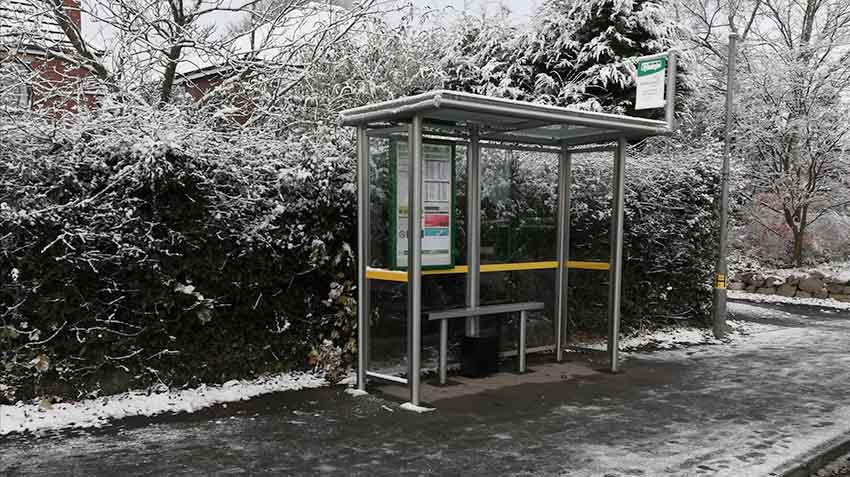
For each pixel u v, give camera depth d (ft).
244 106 28.17
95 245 18.78
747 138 60.64
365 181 22.16
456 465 15.76
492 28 50.39
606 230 29.30
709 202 37.17
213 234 20.52
